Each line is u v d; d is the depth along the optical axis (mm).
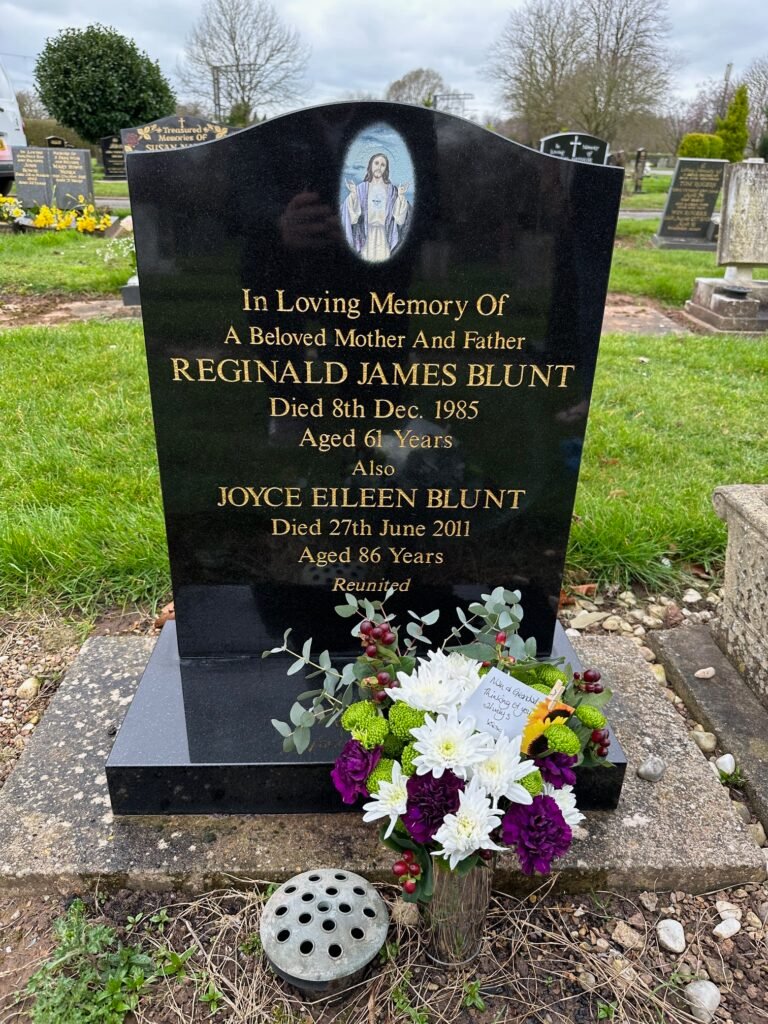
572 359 2266
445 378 2275
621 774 2137
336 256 2113
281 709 2342
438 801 1584
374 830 2137
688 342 7516
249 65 34250
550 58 25906
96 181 23109
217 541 2451
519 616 1947
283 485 2393
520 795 1558
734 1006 1809
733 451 4715
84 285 9398
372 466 2381
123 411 4914
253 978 1824
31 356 6156
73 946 1839
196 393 2260
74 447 4398
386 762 1693
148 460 4250
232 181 2027
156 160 2004
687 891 2076
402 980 1806
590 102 24922
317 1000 1769
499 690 1676
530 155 2031
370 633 1822
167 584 3318
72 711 2541
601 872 2033
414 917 1939
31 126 30047
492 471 2406
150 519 3594
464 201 2072
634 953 1915
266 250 2098
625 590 3445
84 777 2287
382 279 2145
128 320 7812
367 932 1801
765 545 2627
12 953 1888
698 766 2357
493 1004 1795
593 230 2111
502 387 2295
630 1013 1784
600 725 1741
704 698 2707
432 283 2156
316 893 1864
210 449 2330
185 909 1991
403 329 2207
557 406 2324
